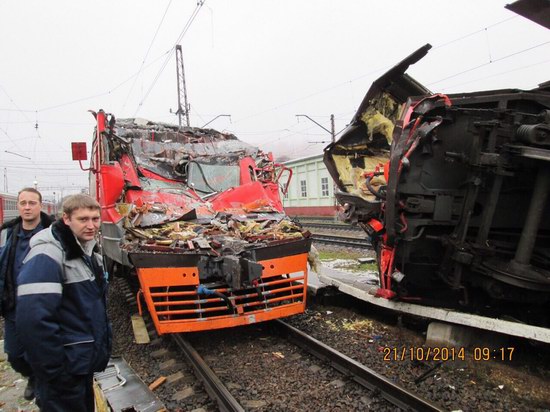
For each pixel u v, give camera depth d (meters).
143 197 6.41
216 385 3.89
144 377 4.43
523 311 4.92
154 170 7.06
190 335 5.70
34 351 2.36
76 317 2.60
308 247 5.59
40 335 2.34
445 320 4.50
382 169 5.51
